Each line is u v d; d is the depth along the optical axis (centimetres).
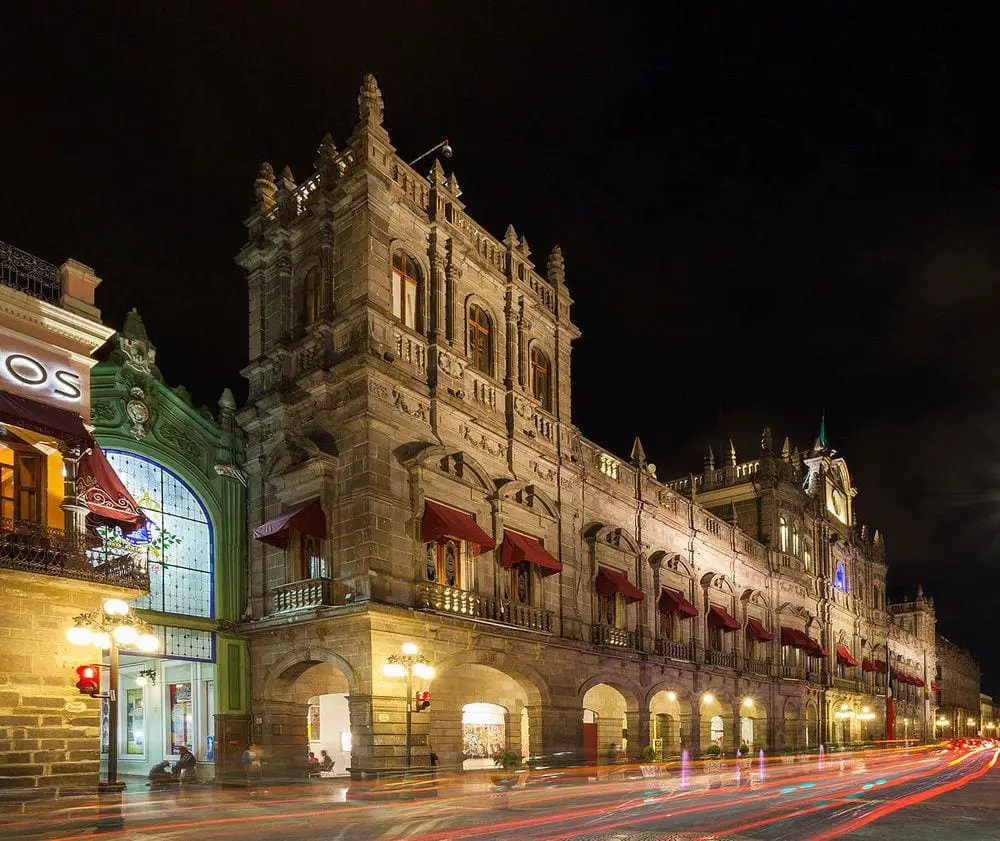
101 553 2417
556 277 3791
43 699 1944
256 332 3158
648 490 4231
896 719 7906
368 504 2634
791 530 5969
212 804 2192
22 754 1891
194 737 2808
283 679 2791
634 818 2003
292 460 2862
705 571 4709
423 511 2800
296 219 3089
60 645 1992
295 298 3059
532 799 2462
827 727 5994
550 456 3475
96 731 2031
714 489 6000
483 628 2905
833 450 6819
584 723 3769
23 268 2214
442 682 3072
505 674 3281
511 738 3347
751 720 5269
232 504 2962
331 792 2439
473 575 2991
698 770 3888
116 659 1869
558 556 3453
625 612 3894
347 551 2661
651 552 4188
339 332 2861
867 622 7369
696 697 4350
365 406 2694
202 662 2772
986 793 2733
